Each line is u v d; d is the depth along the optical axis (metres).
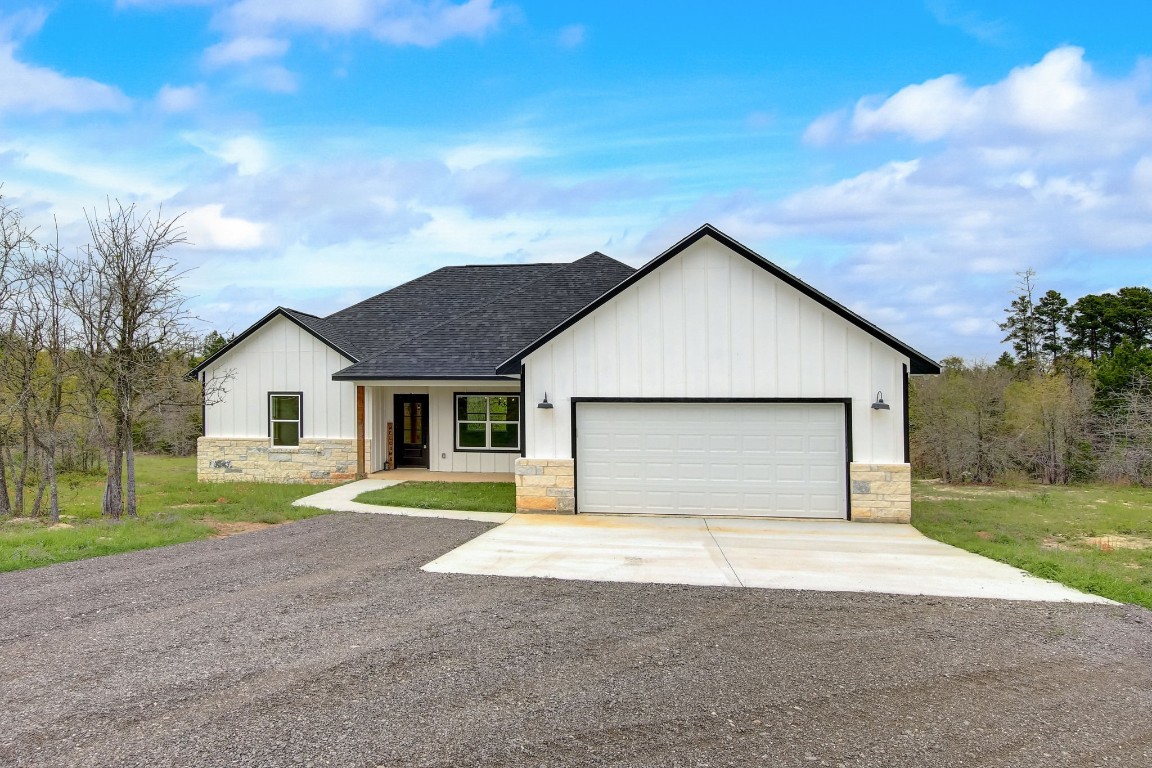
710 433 12.48
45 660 5.34
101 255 12.02
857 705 4.65
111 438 12.91
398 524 11.59
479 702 4.63
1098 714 4.55
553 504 12.75
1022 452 22.11
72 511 13.24
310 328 17.58
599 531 11.06
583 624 6.33
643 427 12.66
